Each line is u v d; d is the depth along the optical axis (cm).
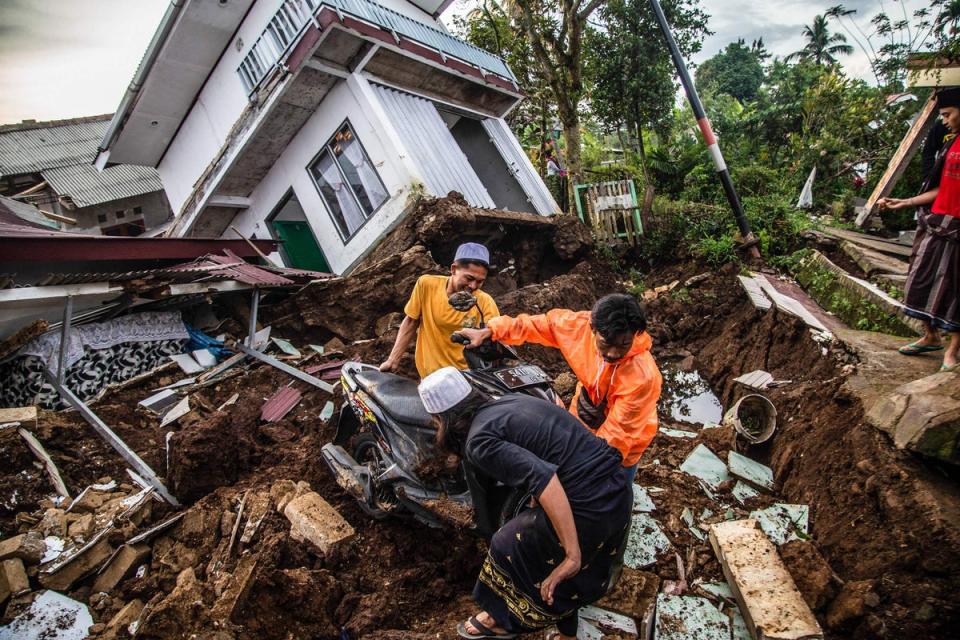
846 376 425
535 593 241
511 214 902
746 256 923
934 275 405
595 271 973
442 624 303
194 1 862
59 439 411
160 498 381
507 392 292
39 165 2189
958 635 255
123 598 311
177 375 561
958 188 379
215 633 275
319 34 762
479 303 369
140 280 524
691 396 618
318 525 346
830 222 1100
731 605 308
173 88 1014
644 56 1358
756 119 2170
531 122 1673
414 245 796
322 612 305
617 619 306
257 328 689
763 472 418
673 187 1548
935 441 302
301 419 491
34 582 310
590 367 305
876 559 295
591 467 236
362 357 604
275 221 1059
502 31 1453
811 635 266
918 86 838
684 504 387
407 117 941
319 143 930
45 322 471
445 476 315
